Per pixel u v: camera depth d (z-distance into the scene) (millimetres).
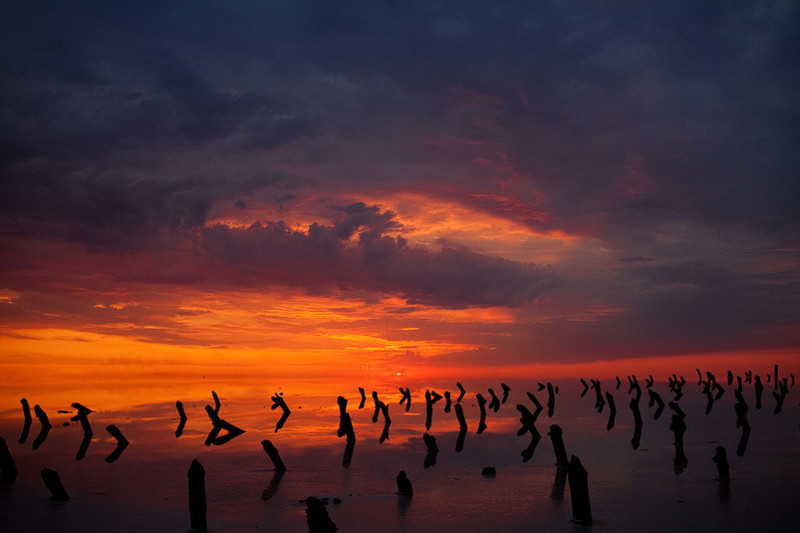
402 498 16641
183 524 13812
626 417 36750
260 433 29234
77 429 30062
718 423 33250
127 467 20938
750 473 19734
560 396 56406
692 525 13766
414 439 27797
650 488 17594
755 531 13312
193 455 23297
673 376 57188
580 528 13562
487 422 34562
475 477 19547
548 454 23781
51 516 14578
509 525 13852
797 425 32156
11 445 25578
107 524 13852
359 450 24625
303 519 14328
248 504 15883
